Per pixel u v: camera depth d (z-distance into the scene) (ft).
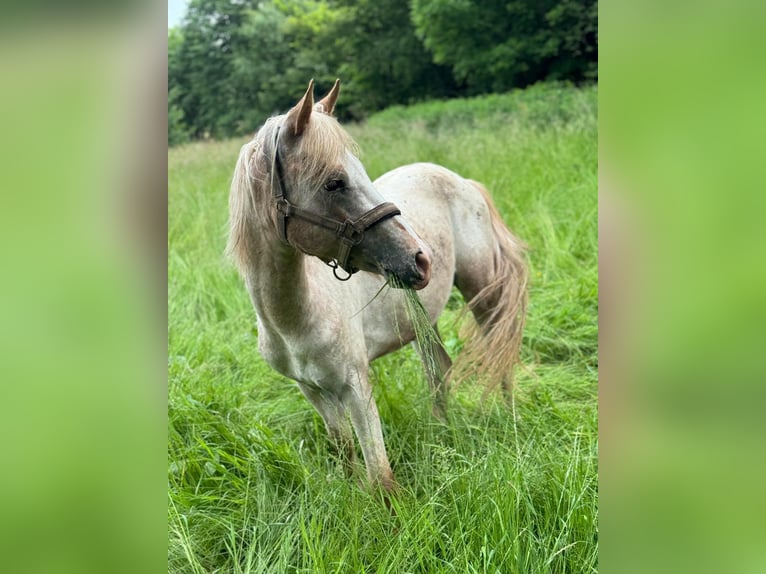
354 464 7.61
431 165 9.51
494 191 18.10
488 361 8.96
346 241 5.95
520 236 15.81
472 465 7.12
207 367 11.03
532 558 5.92
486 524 6.27
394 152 23.34
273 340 7.04
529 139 22.47
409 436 8.57
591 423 8.34
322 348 6.86
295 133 5.88
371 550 6.44
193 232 17.98
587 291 12.98
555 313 12.53
